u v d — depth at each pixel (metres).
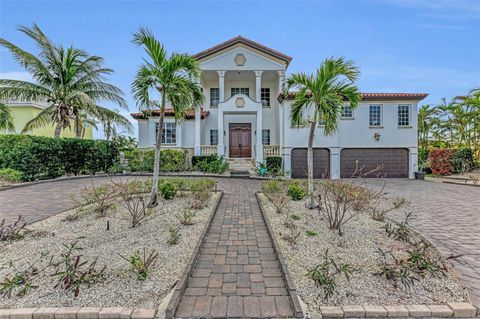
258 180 15.37
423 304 3.23
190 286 3.69
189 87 7.56
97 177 15.38
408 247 4.82
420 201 9.89
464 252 4.81
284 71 19.77
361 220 6.48
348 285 3.58
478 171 18.94
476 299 3.34
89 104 16.28
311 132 7.74
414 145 18.14
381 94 18.17
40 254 4.47
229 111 18.88
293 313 3.12
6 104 18.41
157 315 3.06
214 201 8.80
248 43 19.58
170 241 5.01
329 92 7.39
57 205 8.28
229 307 3.23
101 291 3.42
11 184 11.80
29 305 3.18
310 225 6.06
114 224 6.03
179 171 17.70
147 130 20.44
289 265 4.18
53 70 16.72
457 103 21.17
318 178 18.23
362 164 18.34
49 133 22.48
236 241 5.44
